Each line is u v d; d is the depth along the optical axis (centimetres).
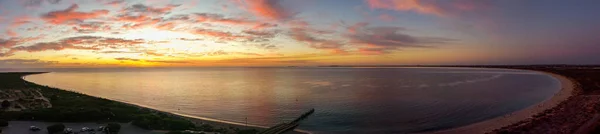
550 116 7588
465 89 15438
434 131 6956
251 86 19300
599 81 16300
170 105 11481
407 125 7550
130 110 8812
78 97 12200
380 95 13200
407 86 17475
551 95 12569
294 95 13850
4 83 19238
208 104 11575
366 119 8262
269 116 9006
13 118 7400
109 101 11006
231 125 7638
